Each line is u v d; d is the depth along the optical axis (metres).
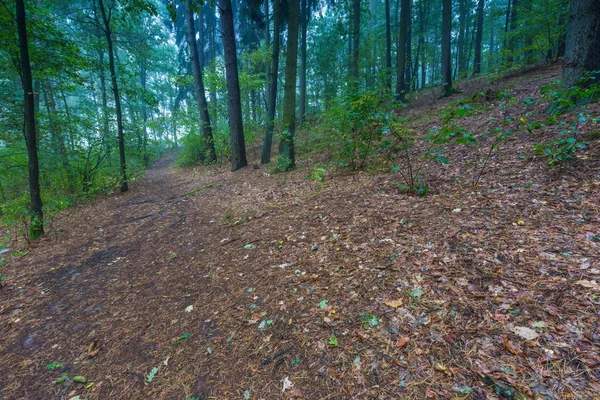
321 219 4.07
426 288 2.19
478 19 16.98
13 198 9.84
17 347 2.72
